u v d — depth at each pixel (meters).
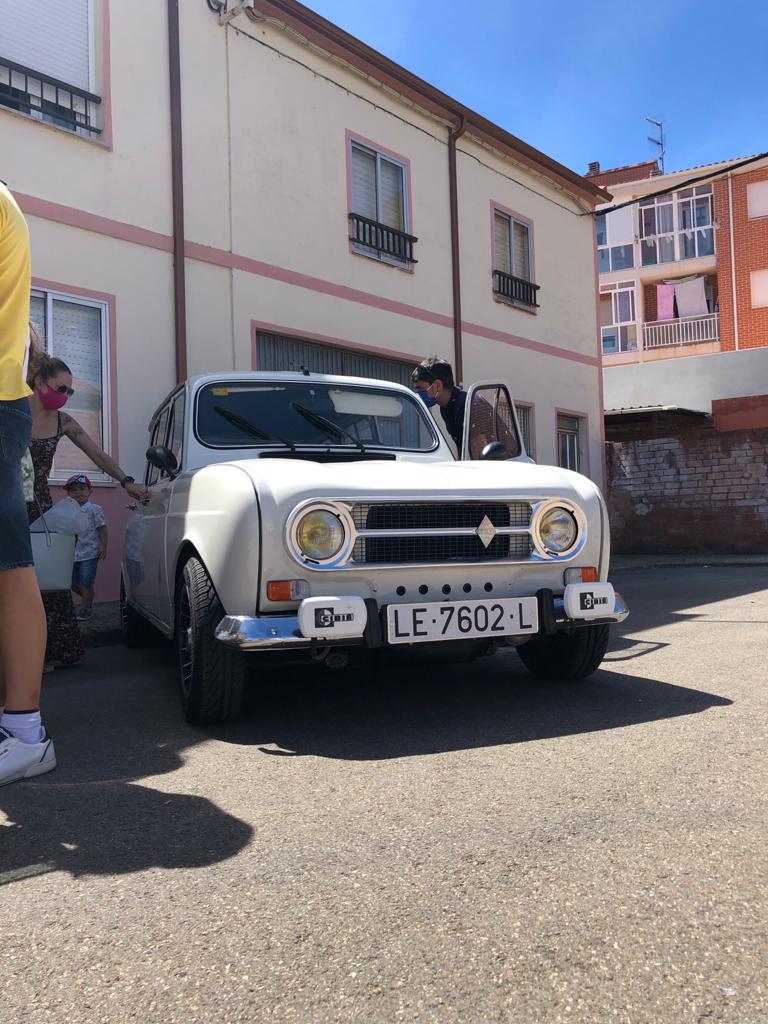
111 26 8.90
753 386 18.47
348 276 11.49
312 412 4.73
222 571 3.29
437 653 3.46
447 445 5.08
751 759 2.82
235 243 10.00
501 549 3.59
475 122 13.60
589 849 2.12
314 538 3.23
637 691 3.98
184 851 2.22
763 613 6.89
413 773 2.81
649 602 8.20
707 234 28.31
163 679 4.86
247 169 10.20
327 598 3.16
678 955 1.63
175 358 9.23
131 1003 1.54
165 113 9.34
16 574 2.86
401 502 3.36
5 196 2.66
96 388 8.62
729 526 17.41
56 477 8.17
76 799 2.66
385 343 12.05
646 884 1.92
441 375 5.43
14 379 2.75
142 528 5.17
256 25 10.38
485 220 14.21
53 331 8.28
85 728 3.65
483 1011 1.48
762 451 17.09
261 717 3.69
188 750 3.22
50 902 1.96
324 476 3.38
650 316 30.23
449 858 2.10
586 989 1.53
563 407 15.96
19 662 2.87
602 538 3.78
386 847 2.19
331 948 1.70
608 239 30.00
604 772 2.74
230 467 3.55
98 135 8.81
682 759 2.85
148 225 9.09
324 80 11.27
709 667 4.54
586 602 3.62
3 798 2.68
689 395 19.08
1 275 2.68
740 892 1.87
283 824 2.39
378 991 1.55
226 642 3.16
